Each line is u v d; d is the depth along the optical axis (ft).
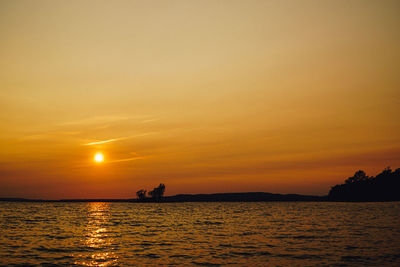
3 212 399.85
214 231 184.34
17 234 164.76
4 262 96.89
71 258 103.71
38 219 278.26
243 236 159.02
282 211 427.74
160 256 107.34
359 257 102.47
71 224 232.12
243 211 451.94
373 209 411.54
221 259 102.22
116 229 197.77
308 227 199.52
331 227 195.93
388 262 95.14
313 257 103.60
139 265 94.38
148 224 237.25
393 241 134.72
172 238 153.07
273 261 98.94
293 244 130.72
